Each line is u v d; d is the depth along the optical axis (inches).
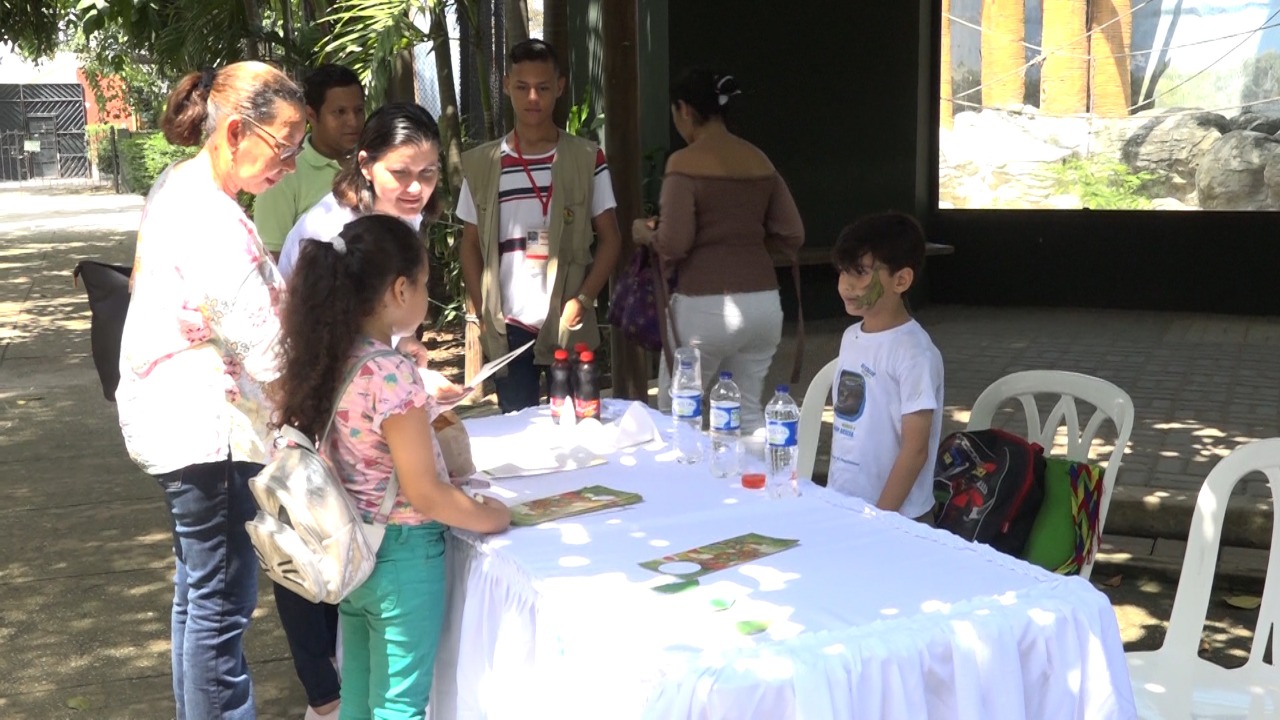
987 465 123.8
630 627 89.1
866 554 103.7
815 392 157.9
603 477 128.8
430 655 109.2
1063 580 96.3
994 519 121.7
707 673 81.8
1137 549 200.2
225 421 114.3
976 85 390.3
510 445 141.3
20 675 163.6
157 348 112.0
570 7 368.8
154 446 113.0
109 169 1378.0
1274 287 374.9
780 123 370.0
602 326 322.7
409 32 254.8
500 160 178.7
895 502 125.6
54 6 426.3
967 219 403.5
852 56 369.7
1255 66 360.5
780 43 363.6
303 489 99.9
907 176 378.9
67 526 222.1
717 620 90.2
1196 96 369.4
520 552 105.0
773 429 123.1
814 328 370.0
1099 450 240.4
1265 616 116.3
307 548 100.4
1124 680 94.2
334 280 102.8
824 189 377.1
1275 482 116.5
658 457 136.5
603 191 182.7
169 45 343.0
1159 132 376.2
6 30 430.9
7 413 306.0
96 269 126.3
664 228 175.6
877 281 128.1
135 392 113.3
